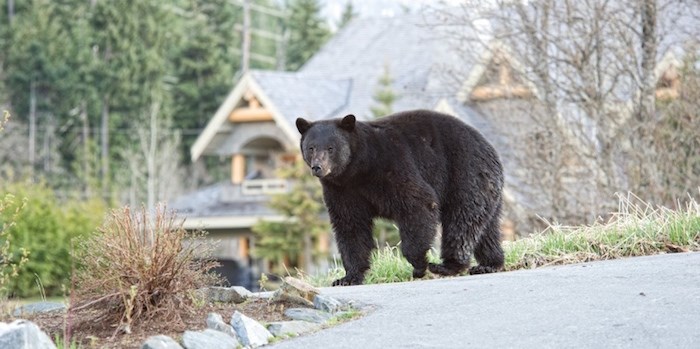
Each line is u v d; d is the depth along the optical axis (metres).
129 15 70.88
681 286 9.98
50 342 8.19
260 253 35.12
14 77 67.94
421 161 12.70
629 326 8.62
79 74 68.62
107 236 9.57
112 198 53.03
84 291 9.55
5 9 75.06
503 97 23.28
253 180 41.41
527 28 21.55
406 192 12.43
